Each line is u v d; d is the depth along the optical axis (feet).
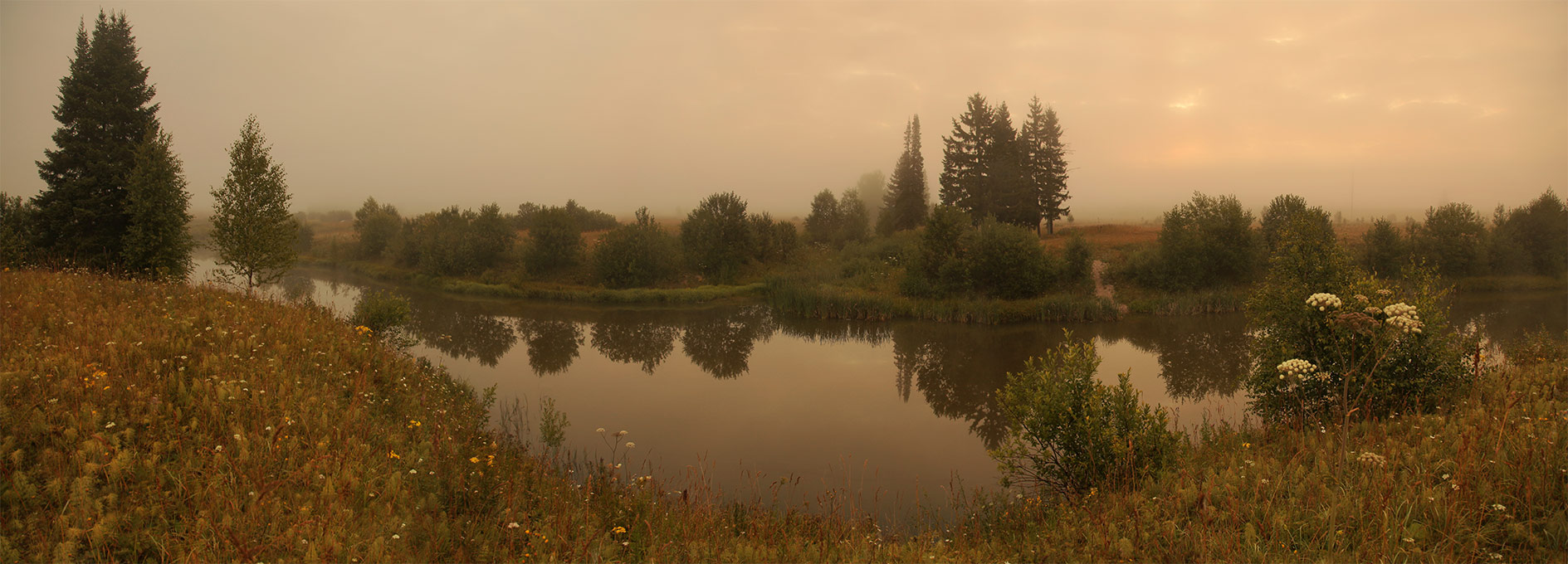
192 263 77.10
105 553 14.75
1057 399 27.20
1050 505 26.11
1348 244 120.78
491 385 54.03
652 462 36.50
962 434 42.63
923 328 90.38
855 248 147.64
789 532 23.35
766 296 124.26
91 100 80.18
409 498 19.63
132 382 23.27
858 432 43.01
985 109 169.07
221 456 18.52
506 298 121.90
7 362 23.04
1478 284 109.19
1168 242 108.17
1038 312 94.32
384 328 53.11
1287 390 31.12
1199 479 22.99
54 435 18.84
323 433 22.80
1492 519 16.58
